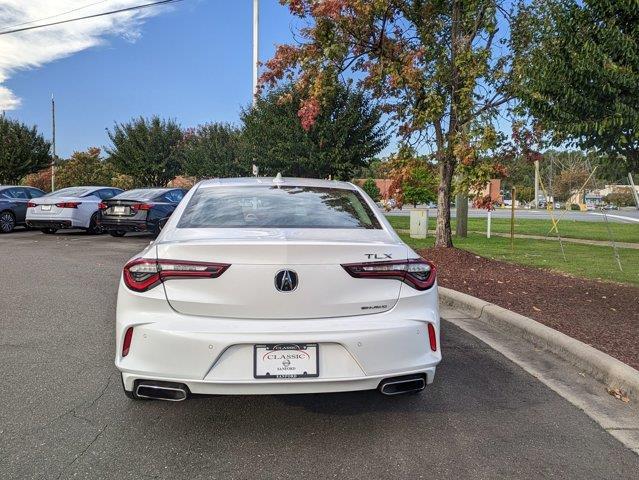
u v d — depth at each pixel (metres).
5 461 3.10
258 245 3.19
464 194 9.98
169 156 35.94
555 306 6.78
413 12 9.97
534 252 13.03
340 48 9.70
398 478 2.99
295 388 3.18
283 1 9.88
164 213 15.41
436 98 9.54
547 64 6.12
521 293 7.61
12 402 3.90
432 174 11.36
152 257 3.27
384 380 3.30
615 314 6.38
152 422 3.62
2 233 17.25
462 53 9.41
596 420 3.76
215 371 3.13
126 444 3.32
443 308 7.09
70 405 3.86
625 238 17.55
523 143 10.13
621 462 3.20
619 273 9.55
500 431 3.57
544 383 4.43
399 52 10.18
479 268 9.73
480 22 9.79
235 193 4.31
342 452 3.26
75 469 3.02
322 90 10.29
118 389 4.16
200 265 3.21
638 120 5.53
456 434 3.52
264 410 3.84
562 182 72.06
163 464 3.09
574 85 6.02
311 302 3.23
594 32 5.81
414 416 3.79
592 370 4.61
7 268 9.95
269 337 3.13
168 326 3.16
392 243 3.56
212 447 3.30
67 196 16.78
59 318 6.28
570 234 19.06
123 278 3.38
